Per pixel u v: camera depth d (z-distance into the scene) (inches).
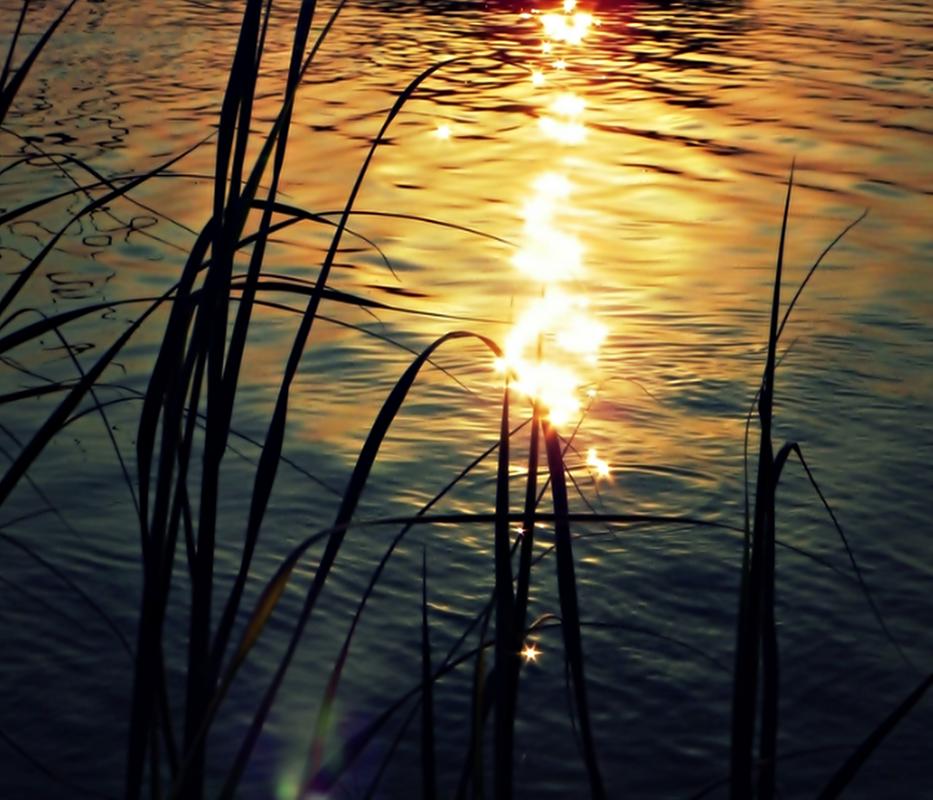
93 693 202.5
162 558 95.6
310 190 499.2
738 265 417.4
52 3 887.7
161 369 99.4
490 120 620.7
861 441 291.0
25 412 295.6
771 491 97.0
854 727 199.2
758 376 325.4
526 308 374.9
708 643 219.1
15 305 355.3
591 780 90.8
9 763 186.1
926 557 245.1
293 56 97.4
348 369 326.6
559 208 483.2
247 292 98.1
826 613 227.9
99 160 518.3
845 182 517.3
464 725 197.6
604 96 676.1
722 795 182.4
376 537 249.4
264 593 83.8
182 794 94.2
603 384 319.0
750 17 911.0
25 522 249.6
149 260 396.8
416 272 406.9
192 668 96.3
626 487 268.4
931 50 784.3
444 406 305.9
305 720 198.4
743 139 588.4
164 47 758.5
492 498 265.0
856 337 351.9
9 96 106.4
